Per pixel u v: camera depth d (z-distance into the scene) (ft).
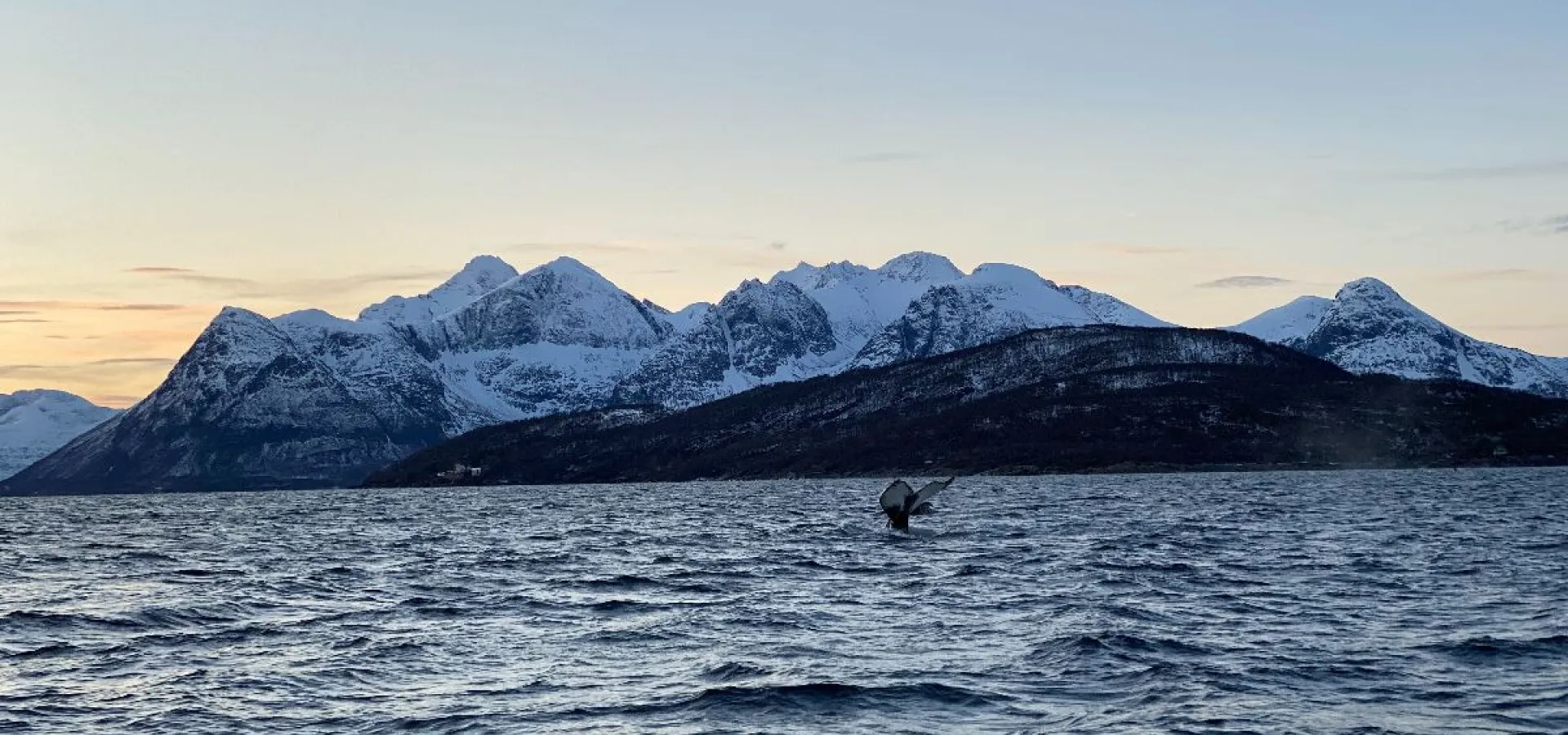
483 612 200.75
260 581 261.24
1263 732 116.06
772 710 125.49
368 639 171.73
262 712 127.44
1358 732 115.44
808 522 478.59
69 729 121.19
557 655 157.89
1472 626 170.09
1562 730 114.83
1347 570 248.93
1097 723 119.96
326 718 124.98
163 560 334.24
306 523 605.31
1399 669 141.69
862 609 197.06
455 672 147.23
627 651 160.35
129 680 143.54
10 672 149.07
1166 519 447.42
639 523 504.02
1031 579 237.86
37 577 280.31
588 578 254.68
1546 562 259.80
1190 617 183.42
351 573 278.46
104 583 262.26
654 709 126.72
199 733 119.34
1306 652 152.87
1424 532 354.74
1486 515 440.04
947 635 169.89
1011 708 125.90
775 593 222.07
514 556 325.83
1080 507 549.95
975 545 327.06
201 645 167.63
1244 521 427.33
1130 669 143.23
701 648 161.89
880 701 128.67
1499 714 121.08
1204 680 136.77
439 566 295.69
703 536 402.52
